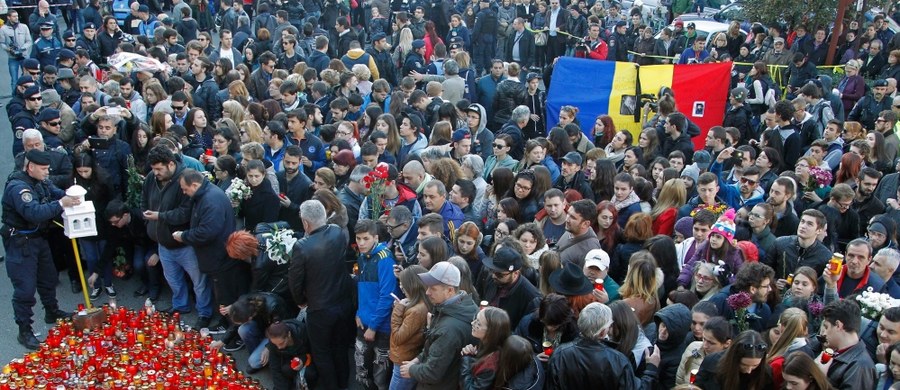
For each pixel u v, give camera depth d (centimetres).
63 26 2072
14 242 795
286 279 756
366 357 699
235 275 805
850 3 1652
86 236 859
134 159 957
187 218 800
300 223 882
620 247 738
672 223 796
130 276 959
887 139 1027
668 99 1102
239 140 997
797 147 1048
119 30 1617
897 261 643
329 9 1925
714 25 1945
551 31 1852
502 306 622
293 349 709
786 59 1499
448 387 588
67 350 756
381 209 795
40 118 952
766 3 1673
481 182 872
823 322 526
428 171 891
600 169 883
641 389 526
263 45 1580
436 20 2070
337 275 695
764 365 500
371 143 891
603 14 1978
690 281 682
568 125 1055
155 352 752
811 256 694
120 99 1074
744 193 840
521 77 1775
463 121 1125
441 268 571
